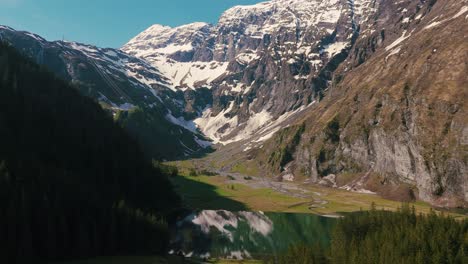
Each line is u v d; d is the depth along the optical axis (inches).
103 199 5944.9
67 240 4847.4
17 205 4618.6
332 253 4926.2
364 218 5698.8
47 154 6294.3
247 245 6053.2
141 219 5679.1
